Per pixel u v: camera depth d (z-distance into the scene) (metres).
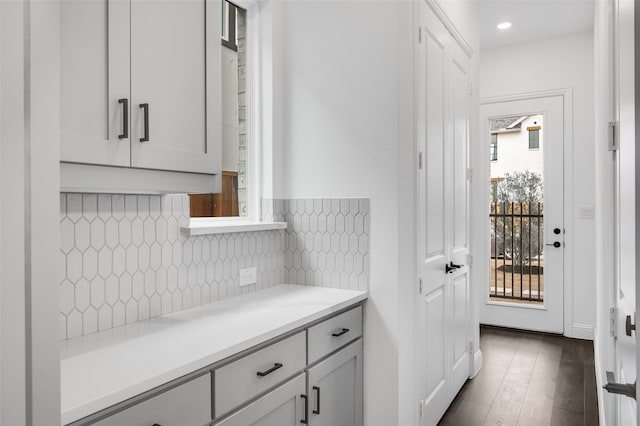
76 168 1.16
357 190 2.19
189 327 1.54
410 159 2.16
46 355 0.59
